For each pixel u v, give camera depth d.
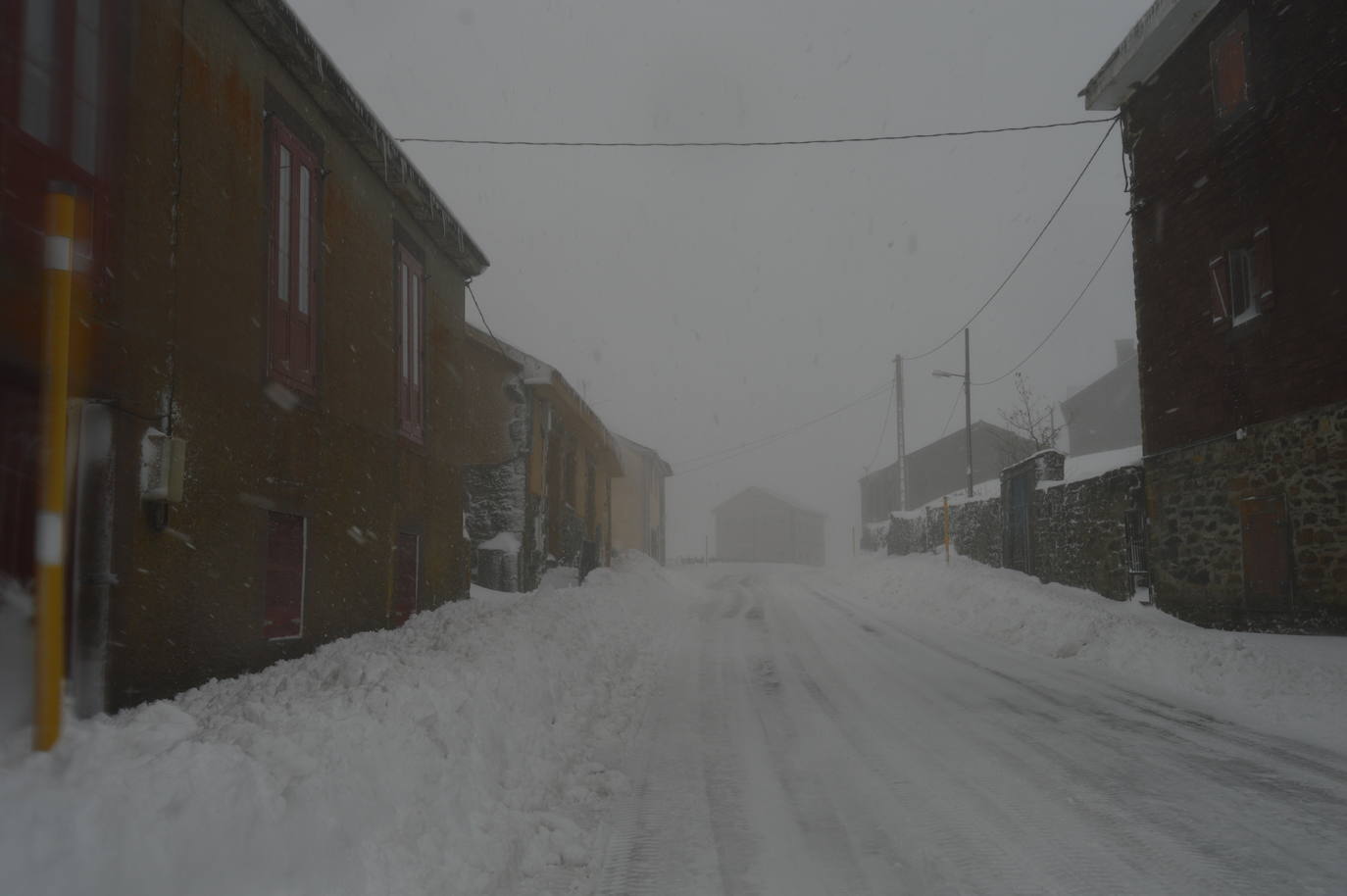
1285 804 5.06
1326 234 10.82
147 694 5.26
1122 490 15.57
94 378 4.95
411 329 10.98
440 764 4.52
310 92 8.01
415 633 8.86
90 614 4.79
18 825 2.55
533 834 4.55
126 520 5.08
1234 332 12.55
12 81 4.61
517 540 15.84
